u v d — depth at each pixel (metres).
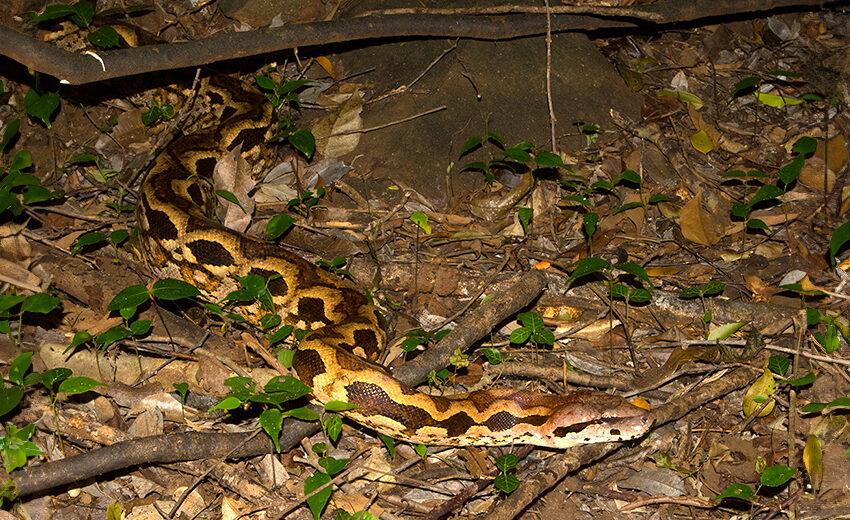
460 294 1.40
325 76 1.58
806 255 1.44
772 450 1.27
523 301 1.33
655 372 1.32
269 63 1.59
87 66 1.31
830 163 1.53
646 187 1.51
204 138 1.47
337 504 1.21
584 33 1.60
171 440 1.21
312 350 1.28
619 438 1.25
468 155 1.50
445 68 1.54
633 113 1.58
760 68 1.67
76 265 1.34
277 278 1.36
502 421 1.26
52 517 1.20
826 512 1.21
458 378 1.33
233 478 1.21
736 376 1.30
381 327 1.33
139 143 1.51
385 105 1.53
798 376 1.31
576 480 1.25
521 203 1.48
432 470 1.25
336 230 1.44
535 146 1.52
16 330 1.30
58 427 1.22
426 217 1.42
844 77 1.64
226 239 1.37
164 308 1.33
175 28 1.60
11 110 1.46
